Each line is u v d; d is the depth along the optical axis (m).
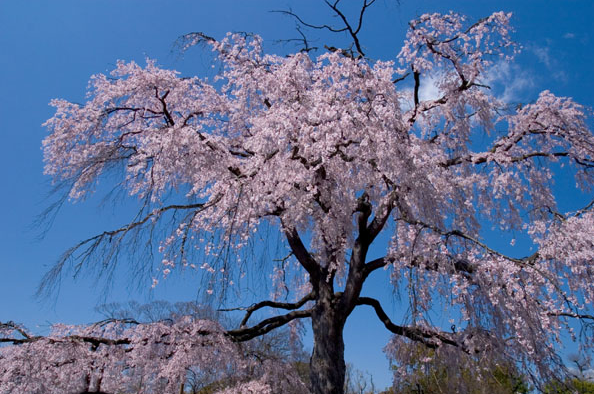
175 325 10.25
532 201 9.62
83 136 9.37
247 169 8.93
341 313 9.72
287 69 9.37
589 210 9.41
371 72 8.59
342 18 8.84
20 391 8.60
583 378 8.08
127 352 9.98
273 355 12.18
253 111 10.64
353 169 9.28
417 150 8.10
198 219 9.02
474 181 9.64
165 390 9.98
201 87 10.32
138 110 9.94
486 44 8.90
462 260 8.12
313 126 8.28
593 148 9.55
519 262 7.59
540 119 10.01
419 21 8.80
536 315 7.84
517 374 7.73
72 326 10.18
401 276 8.31
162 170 8.71
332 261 10.05
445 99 9.38
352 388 18.39
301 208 9.30
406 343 9.27
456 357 8.36
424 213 8.13
